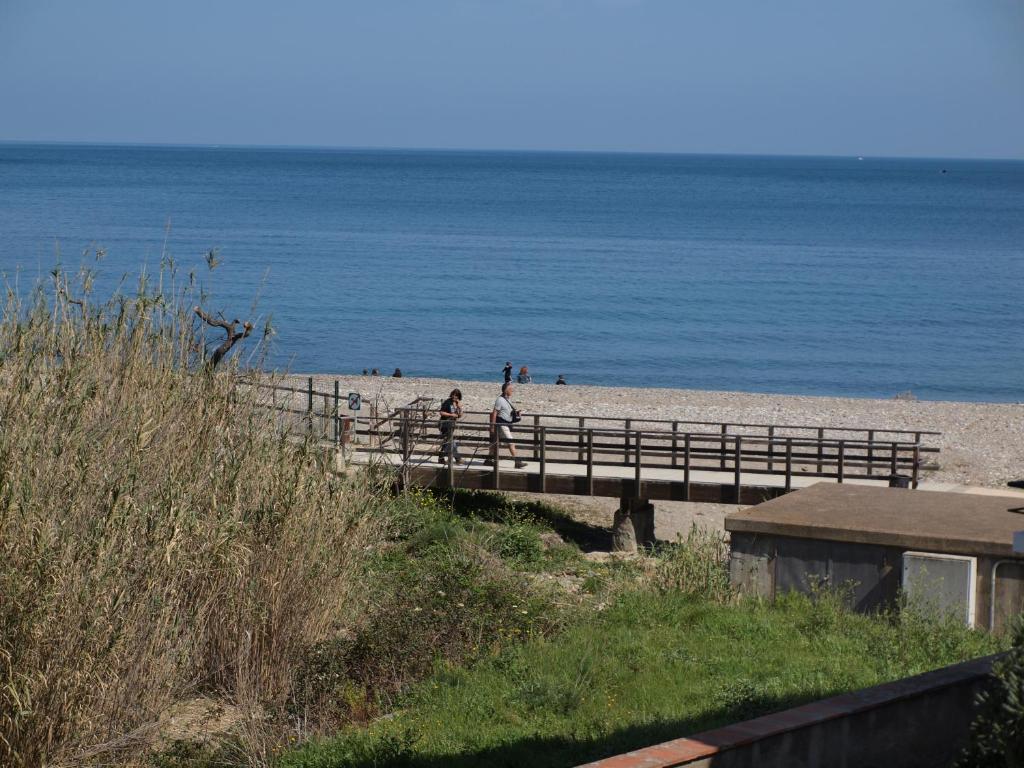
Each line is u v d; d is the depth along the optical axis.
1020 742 7.39
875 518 16.30
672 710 11.57
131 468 11.70
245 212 162.88
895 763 9.61
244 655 12.83
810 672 12.75
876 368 60.47
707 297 85.69
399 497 21.75
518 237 134.25
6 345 12.56
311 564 13.70
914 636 14.04
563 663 13.17
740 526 16.42
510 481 24.50
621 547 23.94
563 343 66.38
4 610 10.20
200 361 14.94
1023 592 14.63
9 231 113.44
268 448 14.80
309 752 10.98
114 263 85.31
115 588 10.68
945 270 106.00
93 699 10.60
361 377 48.34
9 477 10.50
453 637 14.25
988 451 35.00
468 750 10.54
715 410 41.59
